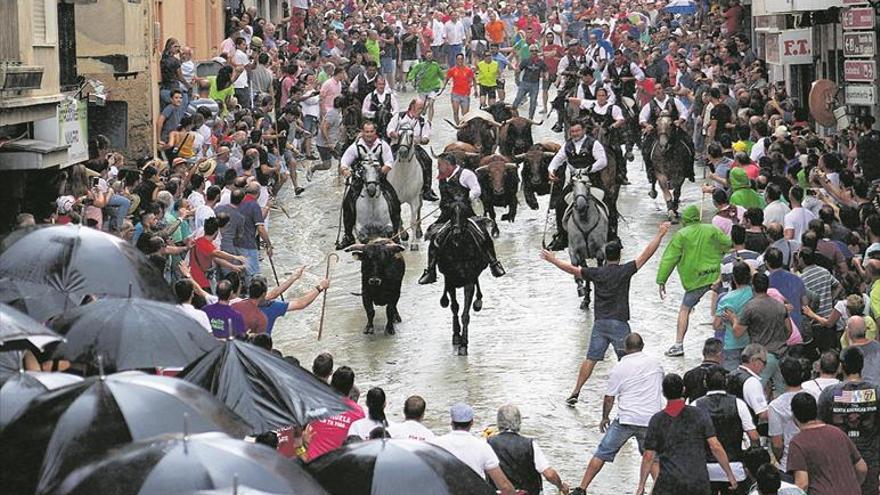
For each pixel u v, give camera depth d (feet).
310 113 122.31
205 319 47.67
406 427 39.93
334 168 121.19
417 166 87.97
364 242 70.74
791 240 62.23
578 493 46.96
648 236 89.15
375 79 117.60
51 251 35.81
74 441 26.35
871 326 50.67
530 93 138.62
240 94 115.14
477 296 69.10
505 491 39.29
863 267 57.41
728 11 151.12
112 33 88.38
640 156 122.21
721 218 66.39
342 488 29.50
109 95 93.56
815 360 54.65
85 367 33.53
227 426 27.27
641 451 46.75
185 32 120.78
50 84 68.90
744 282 53.72
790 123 98.07
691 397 45.44
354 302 76.07
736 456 42.80
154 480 23.49
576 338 67.82
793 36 103.30
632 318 70.74
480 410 57.26
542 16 218.18
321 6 202.18
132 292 35.81
